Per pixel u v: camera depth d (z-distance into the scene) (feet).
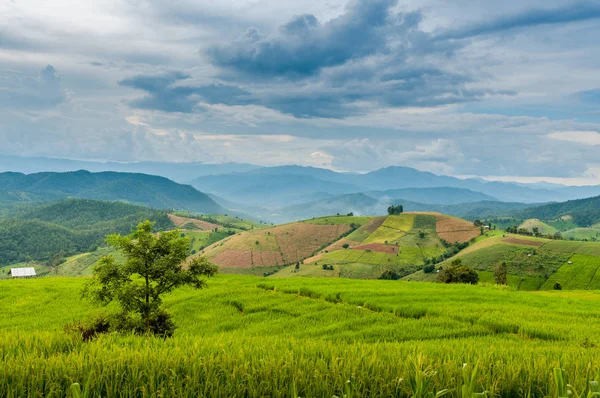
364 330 86.22
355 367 20.38
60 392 18.49
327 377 19.29
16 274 433.89
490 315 99.66
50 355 24.49
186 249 68.64
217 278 182.70
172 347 30.17
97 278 64.64
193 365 20.80
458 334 83.61
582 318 102.06
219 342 30.94
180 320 106.11
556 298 144.77
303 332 88.58
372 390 18.40
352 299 126.93
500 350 32.81
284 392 18.37
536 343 69.26
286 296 135.33
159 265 65.26
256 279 181.88
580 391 16.93
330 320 101.96
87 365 20.71
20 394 18.08
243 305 122.83
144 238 66.13
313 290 141.49
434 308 110.73
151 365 21.22
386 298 127.95
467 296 133.69
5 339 29.43
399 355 25.71
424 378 16.24
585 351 35.78
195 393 18.57
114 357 22.98
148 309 65.82
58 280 189.78
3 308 127.03
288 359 22.59
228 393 18.57
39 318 110.83
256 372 20.39
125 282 66.95
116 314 63.87
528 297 140.97
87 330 53.42
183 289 148.36
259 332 89.92
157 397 17.97
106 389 18.45
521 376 20.20
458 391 16.72
